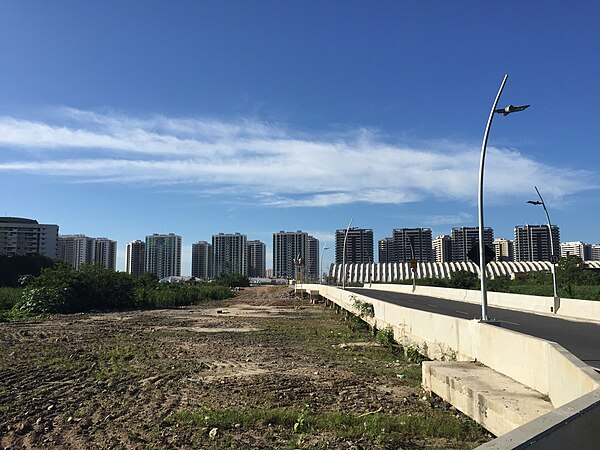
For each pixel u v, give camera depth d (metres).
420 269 93.50
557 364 7.90
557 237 85.00
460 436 8.44
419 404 10.87
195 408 10.59
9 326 28.36
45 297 40.00
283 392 12.05
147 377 14.05
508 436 4.22
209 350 19.69
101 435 8.74
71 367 15.45
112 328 27.95
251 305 54.41
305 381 13.48
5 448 8.16
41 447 8.20
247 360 17.22
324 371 15.03
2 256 84.56
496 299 40.22
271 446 8.08
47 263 88.44
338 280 101.62
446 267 92.31
